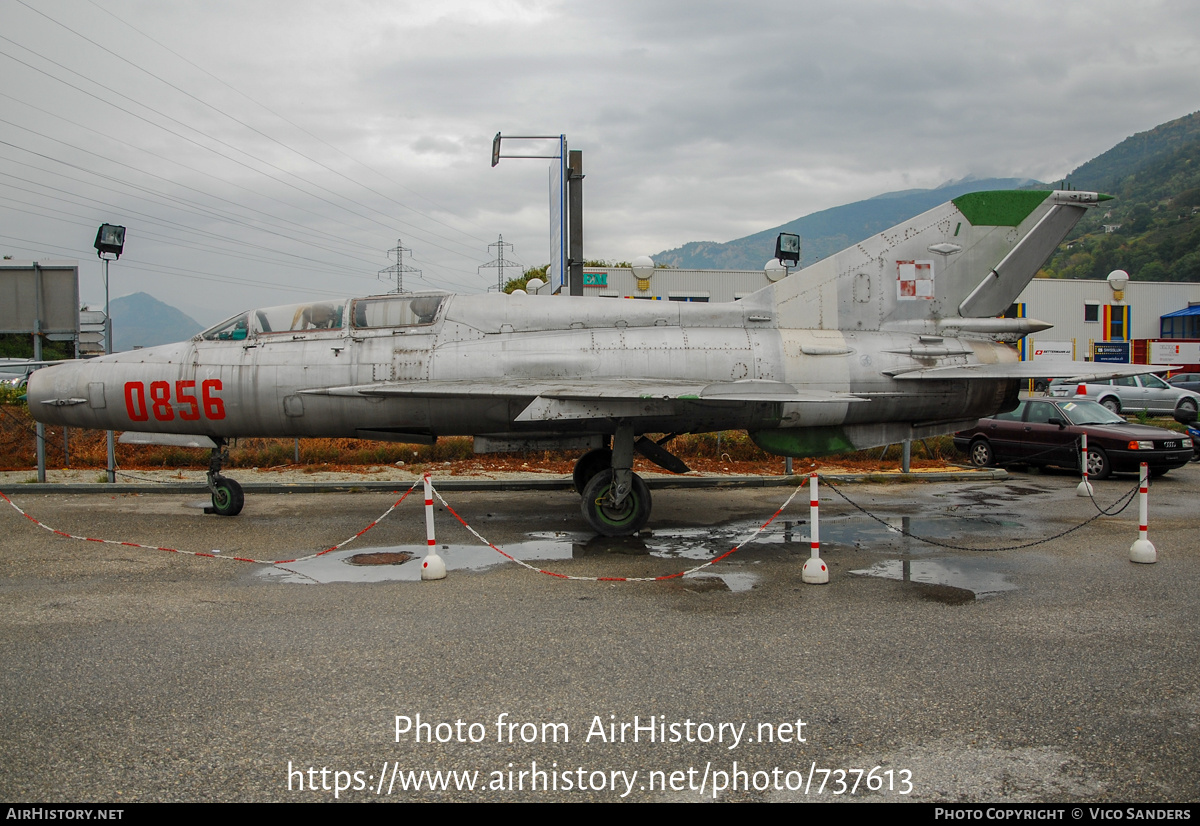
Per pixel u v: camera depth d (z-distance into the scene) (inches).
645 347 401.1
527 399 395.5
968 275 434.9
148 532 386.9
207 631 233.8
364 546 355.6
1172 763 155.6
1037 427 605.9
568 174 776.3
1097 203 432.8
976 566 318.0
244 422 411.2
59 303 572.1
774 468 619.5
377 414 402.9
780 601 267.0
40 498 493.4
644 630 235.5
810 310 424.5
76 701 183.8
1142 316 1798.7
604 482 373.1
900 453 689.6
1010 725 172.1
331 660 210.1
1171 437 564.1
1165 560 328.8
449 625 239.6
